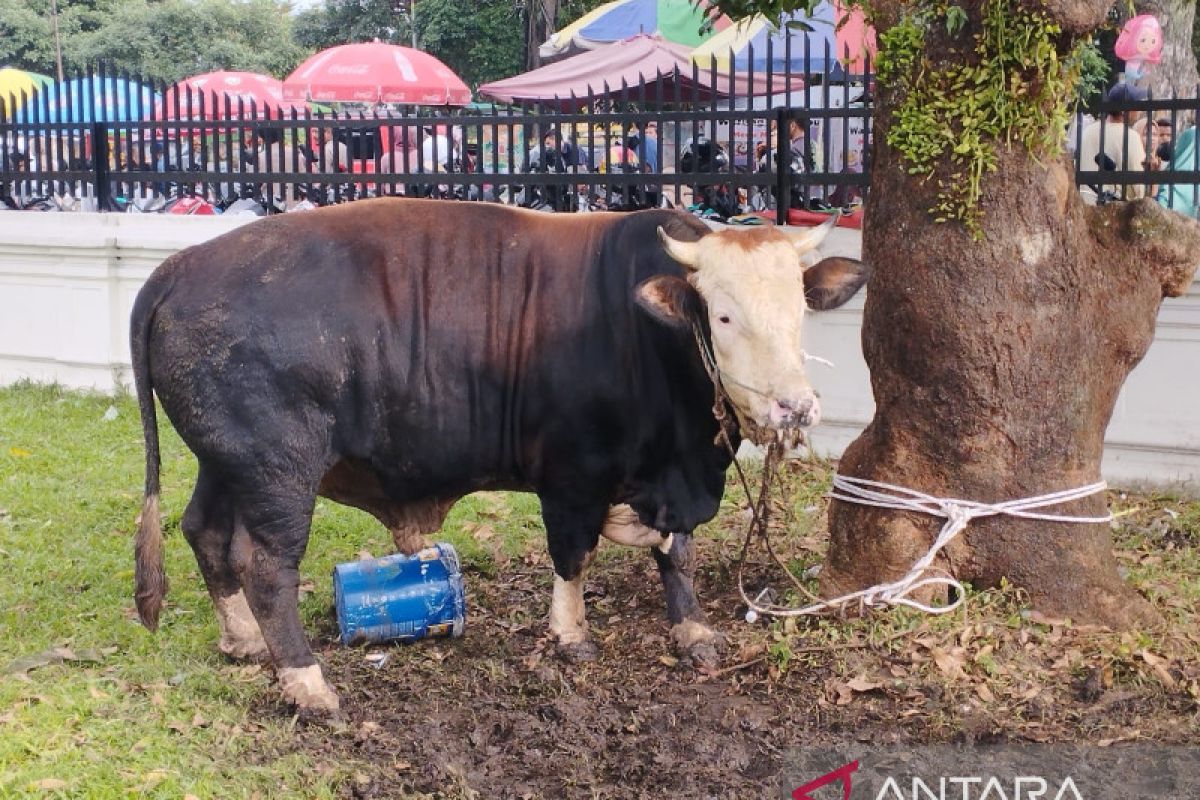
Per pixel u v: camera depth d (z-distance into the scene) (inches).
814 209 339.6
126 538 283.3
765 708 197.2
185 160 445.4
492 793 175.6
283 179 398.0
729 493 309.9
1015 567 217.8
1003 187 206.2
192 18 1675.7
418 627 226.7
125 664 212.2
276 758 181.0
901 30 208.4
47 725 181.6
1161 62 439.8
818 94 492.1
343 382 196.9
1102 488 220.8
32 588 249.4
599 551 276.1
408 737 191.0
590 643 219.9
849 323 326.3
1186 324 293.1
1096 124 331.0
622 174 344.2
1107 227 221.1
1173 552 261.0
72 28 1701.5
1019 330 209.9
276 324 192.7
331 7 1539.1
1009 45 198.8
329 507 308.7
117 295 421.7
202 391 194.2
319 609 244.5
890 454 221.9
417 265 201.3
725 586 250.1
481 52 1202.0
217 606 217.8
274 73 1726.1
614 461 205.6
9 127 450.9
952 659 201.9
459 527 293.4
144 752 176.7
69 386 434.0
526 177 356.5
